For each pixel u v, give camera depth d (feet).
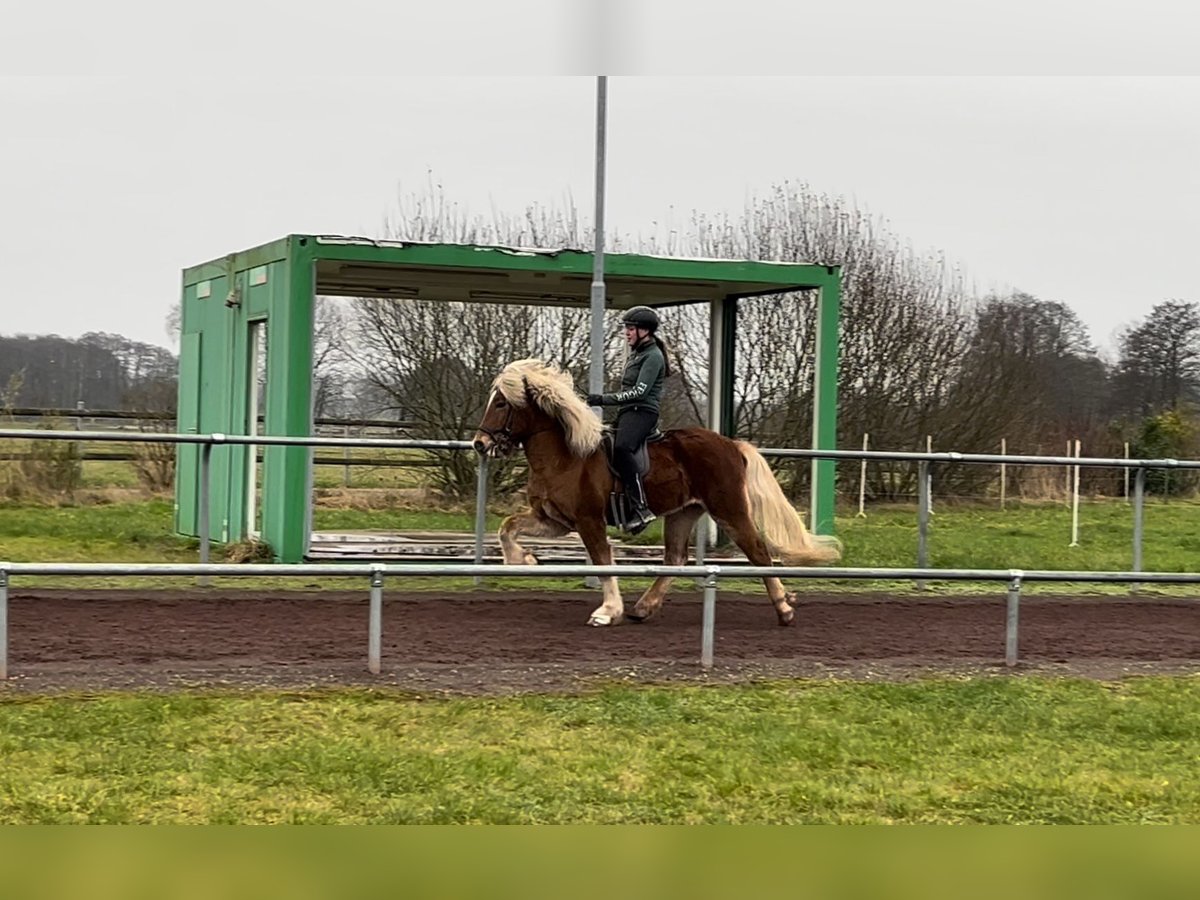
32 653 30.22
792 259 96.07
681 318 81.15
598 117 46.83
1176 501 102.17
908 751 25.02
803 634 36.14
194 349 58.59
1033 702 29.01
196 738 24.11
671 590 43.96
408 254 47.73
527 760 23.56
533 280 53.62
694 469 36.37
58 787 21.24
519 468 72.13
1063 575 32.73
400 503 73.36
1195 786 23.27
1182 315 128.16
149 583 41.09
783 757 24.31
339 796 21.31
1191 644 36.63
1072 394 119.24
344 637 33.09
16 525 57.26
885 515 85.51
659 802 21.61
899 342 93.15
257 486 51.60
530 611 38.06
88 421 89.20
